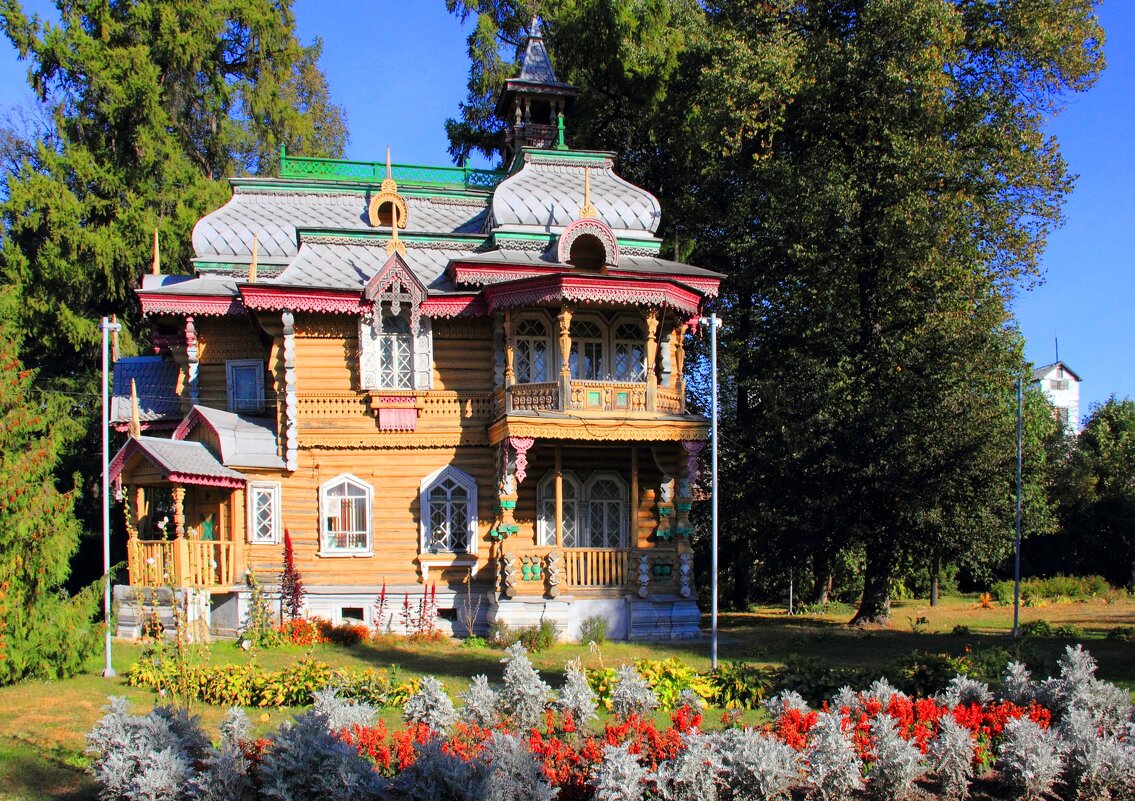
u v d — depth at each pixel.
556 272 24.86
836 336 30.22
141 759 10.62
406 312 25.23
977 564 29.58
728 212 35.22
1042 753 11.24
